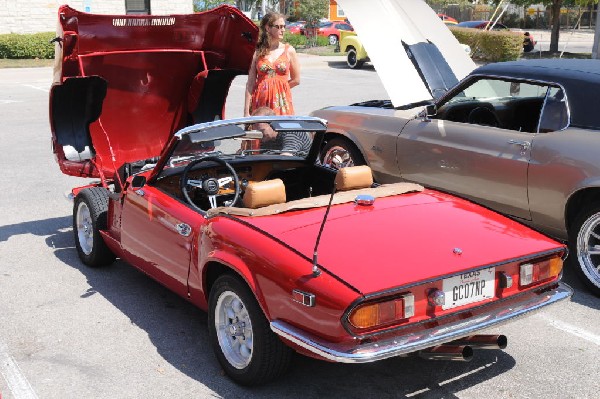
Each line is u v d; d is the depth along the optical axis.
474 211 4.52
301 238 3.94
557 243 4.18
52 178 9.48
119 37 6.25
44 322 5.10
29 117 14.46
